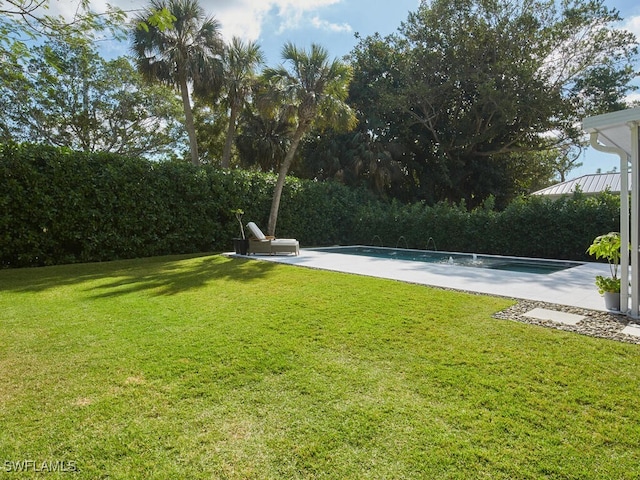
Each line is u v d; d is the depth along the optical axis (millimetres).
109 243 10297
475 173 19688
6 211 8633
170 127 24234
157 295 5781
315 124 14078
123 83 21812
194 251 12250
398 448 2078
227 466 1942
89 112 20969
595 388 2723
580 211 10680
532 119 16078
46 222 9219
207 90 15258
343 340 3730
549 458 1986
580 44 15789
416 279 6953
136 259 10328
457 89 17953
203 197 12281
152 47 13891
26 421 2318
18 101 17703
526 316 4465
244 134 19109
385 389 2742
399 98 17328
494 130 16906
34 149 9039
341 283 6609
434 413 2416
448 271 7965
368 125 18656
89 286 6523
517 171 20906
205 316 4594
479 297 5414
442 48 17734
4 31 3459
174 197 11664
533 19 15367
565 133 16984
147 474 1879
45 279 7246
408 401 2572
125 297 5633
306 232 15328
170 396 2637
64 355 3361
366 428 2260
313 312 4738
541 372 2988
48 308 4977
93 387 2764
